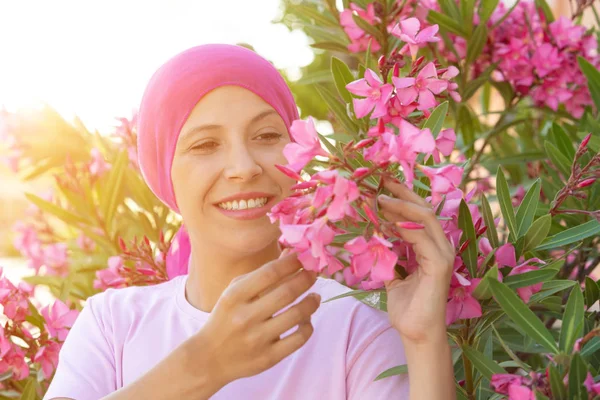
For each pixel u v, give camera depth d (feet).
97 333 5.33
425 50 8.76
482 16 8.00
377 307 4.95
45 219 10.60
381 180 3.90
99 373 5.16
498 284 4.00
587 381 3.83
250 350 3.95
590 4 8.68
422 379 3.93
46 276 9.54
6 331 7.41
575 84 8.72
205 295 5.18
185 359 3.96
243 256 4.90
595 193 6.53
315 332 4.85
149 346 5.14
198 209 4.76
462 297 4.32
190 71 4.67
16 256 33.30
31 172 9.93
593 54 9.39
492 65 8.30
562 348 4.01
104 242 9.30
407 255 4.18
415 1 7.86
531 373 3.90
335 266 3.64
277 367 4.79
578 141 7.93
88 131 9.87
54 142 9.71
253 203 4.68
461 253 4.41
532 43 8.52
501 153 10.56
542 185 7.67
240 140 4.62
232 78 4.66
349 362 4.73
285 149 3.87
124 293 5.58
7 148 9.64
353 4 7.63
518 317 4.01
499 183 5.06
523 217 5.06
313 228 3.52
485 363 4.58
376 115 4.40
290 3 9.15
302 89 14.52
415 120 4.72
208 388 4.00
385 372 4.49
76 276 9.60
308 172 5.05
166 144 4.84
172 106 4.74
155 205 9.66
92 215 9.18
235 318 3.91
